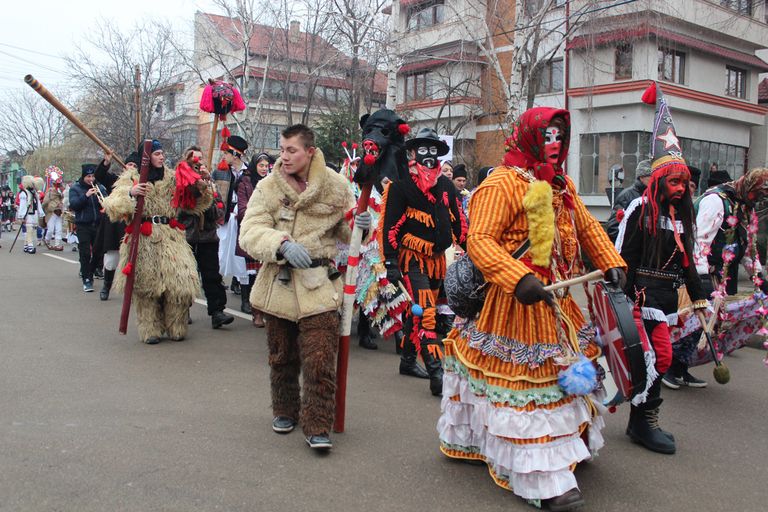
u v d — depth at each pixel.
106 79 30.84
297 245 3.95
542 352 3.28
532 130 3.34
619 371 3.44
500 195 3.34
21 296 9.55
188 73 34.44
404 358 5.88
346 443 4.18
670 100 21.98
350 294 4.20
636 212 4.36
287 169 4.17
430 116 27.14
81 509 3.21
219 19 31.05
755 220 5.67
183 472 3.67
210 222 7.33
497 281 3.18
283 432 4.31
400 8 26.11
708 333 4.50
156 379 5.48
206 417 4.59
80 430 4.26
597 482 3.72
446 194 5.62
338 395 4.32
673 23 21.27
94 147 44.59
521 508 3.35
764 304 5.50
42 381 5.33
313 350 4.00
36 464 3.71
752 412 5.09
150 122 31.62
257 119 23.62
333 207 4.26
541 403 3.27
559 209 3.47
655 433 4.25
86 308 8.73
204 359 6.18
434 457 3.99
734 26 23.06
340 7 21.27
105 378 5.47
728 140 25.09
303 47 25.17
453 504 3.38
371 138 4.12
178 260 6.73
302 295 4.09
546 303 3.30
